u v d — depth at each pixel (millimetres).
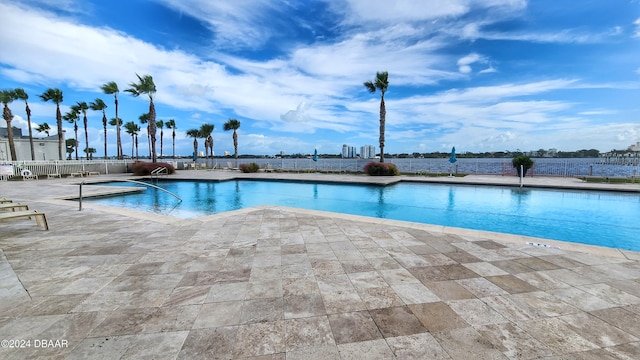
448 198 9836
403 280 2584
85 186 11664
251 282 2547
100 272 2764
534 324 1861
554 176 14258
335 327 1833
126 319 1922
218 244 3709
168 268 2883
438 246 3604
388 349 1605
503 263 3006
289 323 1883
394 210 8375
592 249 3432
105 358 1512
